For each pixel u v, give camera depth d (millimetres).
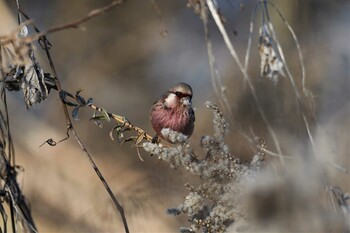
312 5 15367
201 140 6770
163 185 10852
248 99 11594
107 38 19641
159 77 19125
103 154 14859
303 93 9789
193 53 18953
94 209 11289
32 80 7582
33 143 13945
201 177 6648
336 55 13609
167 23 19719
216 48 18094
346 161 10359
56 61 19125
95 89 18578
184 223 11008
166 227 10727
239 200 6527
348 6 16266
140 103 18641
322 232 6445
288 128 9672
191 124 10500
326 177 7223
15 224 8234
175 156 6672
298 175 6742
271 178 6531
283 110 10586
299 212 6410
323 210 6613
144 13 20000
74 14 19781
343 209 7137
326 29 14867
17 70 7523
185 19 19641
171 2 20000
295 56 12102
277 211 6410
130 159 14359
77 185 13086
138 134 7980
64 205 12602
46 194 12898
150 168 12148
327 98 12484
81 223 11227
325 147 8773
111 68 19203
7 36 6730
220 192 6613
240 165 6660
